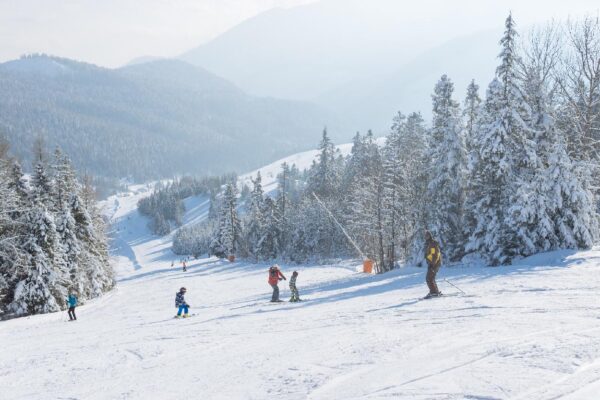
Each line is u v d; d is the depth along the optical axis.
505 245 24.91
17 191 37.47
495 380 4.65
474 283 15.48
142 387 6.45
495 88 26.27
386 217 41.44
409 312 10.69
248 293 35.53
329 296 19.73
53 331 18.30
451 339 6.94
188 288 45.69
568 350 5.50
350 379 5.43
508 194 25.34
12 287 32.72
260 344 8.85
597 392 4.09
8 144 38.41
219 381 6.23
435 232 31.08
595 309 8.48
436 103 34.62
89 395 6.37
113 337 13.24
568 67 29.17
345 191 72.75
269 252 77.94
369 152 72.75
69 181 42.28
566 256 20.11
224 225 90.62
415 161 44.22
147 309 29.94
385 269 41.28
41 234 32.78
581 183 23.41
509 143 25.83
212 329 12.22
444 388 4.61
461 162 31.06
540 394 4.15
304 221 73.75
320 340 8.39
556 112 28.38
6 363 9.98
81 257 40.59
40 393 6.85
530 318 8.07
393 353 6.47
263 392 5.41
